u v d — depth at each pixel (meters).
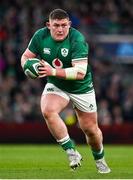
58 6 76.56
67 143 25.44
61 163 34.47
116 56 74.31
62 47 25.44
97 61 72.12
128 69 73.12
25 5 75.06
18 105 63.19
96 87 68.50
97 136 26.39
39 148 50.28
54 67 25.88
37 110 63.16
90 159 37.28
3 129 57.78
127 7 79.12
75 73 24.97
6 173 26.75
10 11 74.12
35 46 26.09
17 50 70.25
